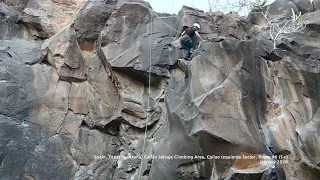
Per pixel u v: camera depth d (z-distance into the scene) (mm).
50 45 9742
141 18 10320
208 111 7383
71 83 9523
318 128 8141
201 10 10828
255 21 11453
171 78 9203
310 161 7691
